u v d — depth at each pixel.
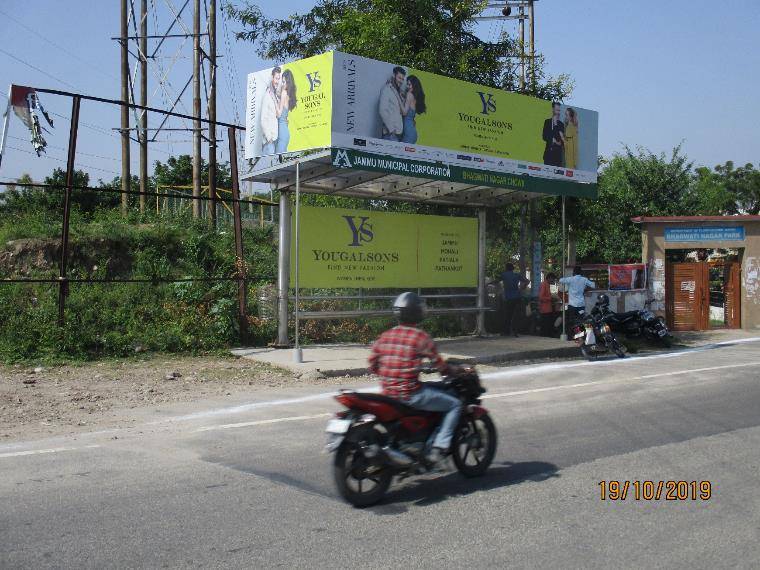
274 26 22.20
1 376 11.28
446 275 16.50
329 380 11.89
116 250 16.55
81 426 8.40
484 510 5.53
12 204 21.72
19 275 15.16
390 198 15.62
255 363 13.09
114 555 4.62
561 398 10.25
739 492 5.96
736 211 43.62
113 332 13.57
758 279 22.59
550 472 6.55
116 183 31.91
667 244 22.09
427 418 5.91
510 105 15.17
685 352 16.97
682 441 7.70
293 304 15.20
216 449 7.30
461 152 14.22
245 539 4.91
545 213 19.64
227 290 15.25
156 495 5.84
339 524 5.21
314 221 14.63
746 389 11.09
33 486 6.04
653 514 5.43
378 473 5.68
